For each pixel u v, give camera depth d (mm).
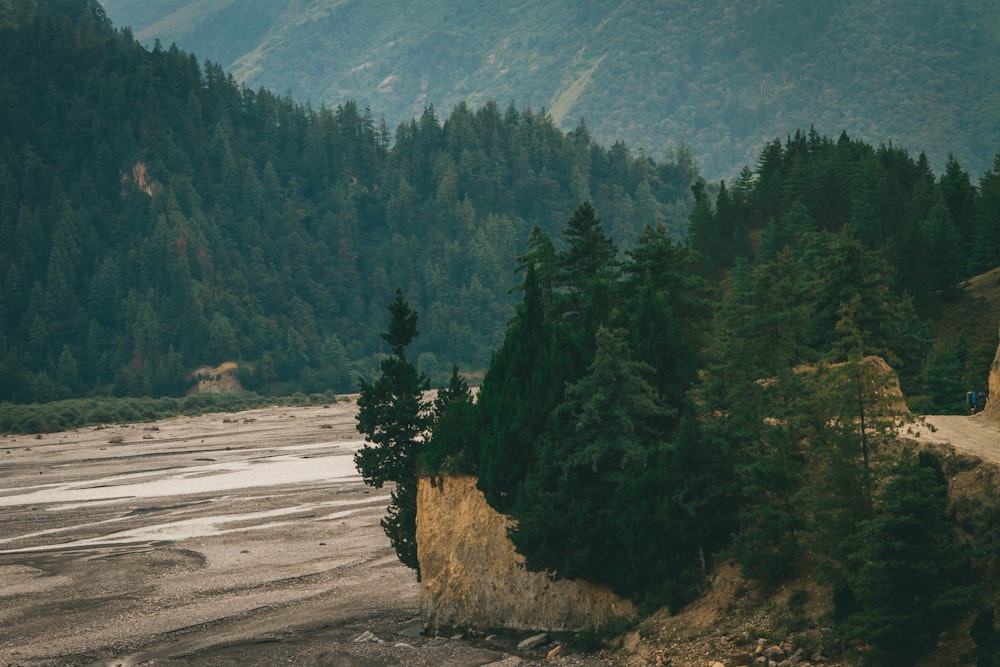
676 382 51906
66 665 56125
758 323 56719
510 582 52625
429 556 56281
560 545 49375
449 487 56438
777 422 46500
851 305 41875
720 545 45656
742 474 44094
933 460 38594
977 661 32031
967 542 36031
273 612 65625
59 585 75812
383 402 62781
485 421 55000
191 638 60281
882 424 39312
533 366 54688
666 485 45812
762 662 38375
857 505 39188
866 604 35875
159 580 76125
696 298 60469
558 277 64688
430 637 54781
